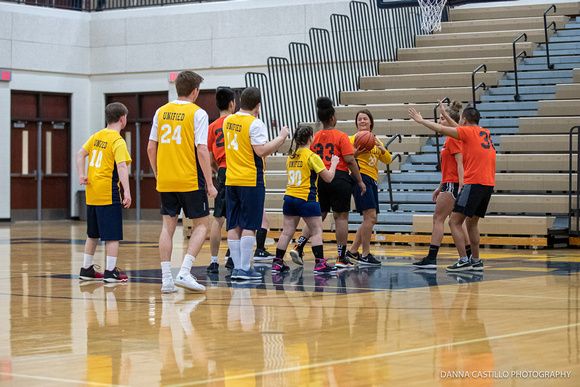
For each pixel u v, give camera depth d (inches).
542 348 166.1
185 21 850.8
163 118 270.5
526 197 482.9
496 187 504.4
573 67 619.5
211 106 847.7
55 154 888.9
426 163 564.4
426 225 496.1
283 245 339.9
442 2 712.4
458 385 135.5
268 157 597.3
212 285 290.8
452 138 340.2
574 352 161.9
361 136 356.2
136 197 891.4
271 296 257.6
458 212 332.2
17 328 196.9
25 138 867.4
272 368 149.9
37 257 416.2
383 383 137.1
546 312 216.8
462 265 335.6
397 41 708.0
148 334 187.6
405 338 179.3
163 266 271.9
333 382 138.3
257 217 304.0
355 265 365.7
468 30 711.1
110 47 887.7
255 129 295.7
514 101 591.8
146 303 242.7
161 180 270.2
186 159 267.7
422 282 295.4
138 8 879.7
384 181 558.9
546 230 460.8
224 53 831.7
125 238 578.2
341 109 613.6
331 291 269.7
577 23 681.6
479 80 619.8
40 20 863.1
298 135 333.4
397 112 597.3
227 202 308.5
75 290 277.7
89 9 905.5
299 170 333.7
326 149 346.3
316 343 174.4
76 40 888.9
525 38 644.7
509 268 348.5
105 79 894.4
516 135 528.7
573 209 481.1
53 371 149.0
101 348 170.9
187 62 850.1
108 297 257.9
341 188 346.6
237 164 301.1
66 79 885.8
